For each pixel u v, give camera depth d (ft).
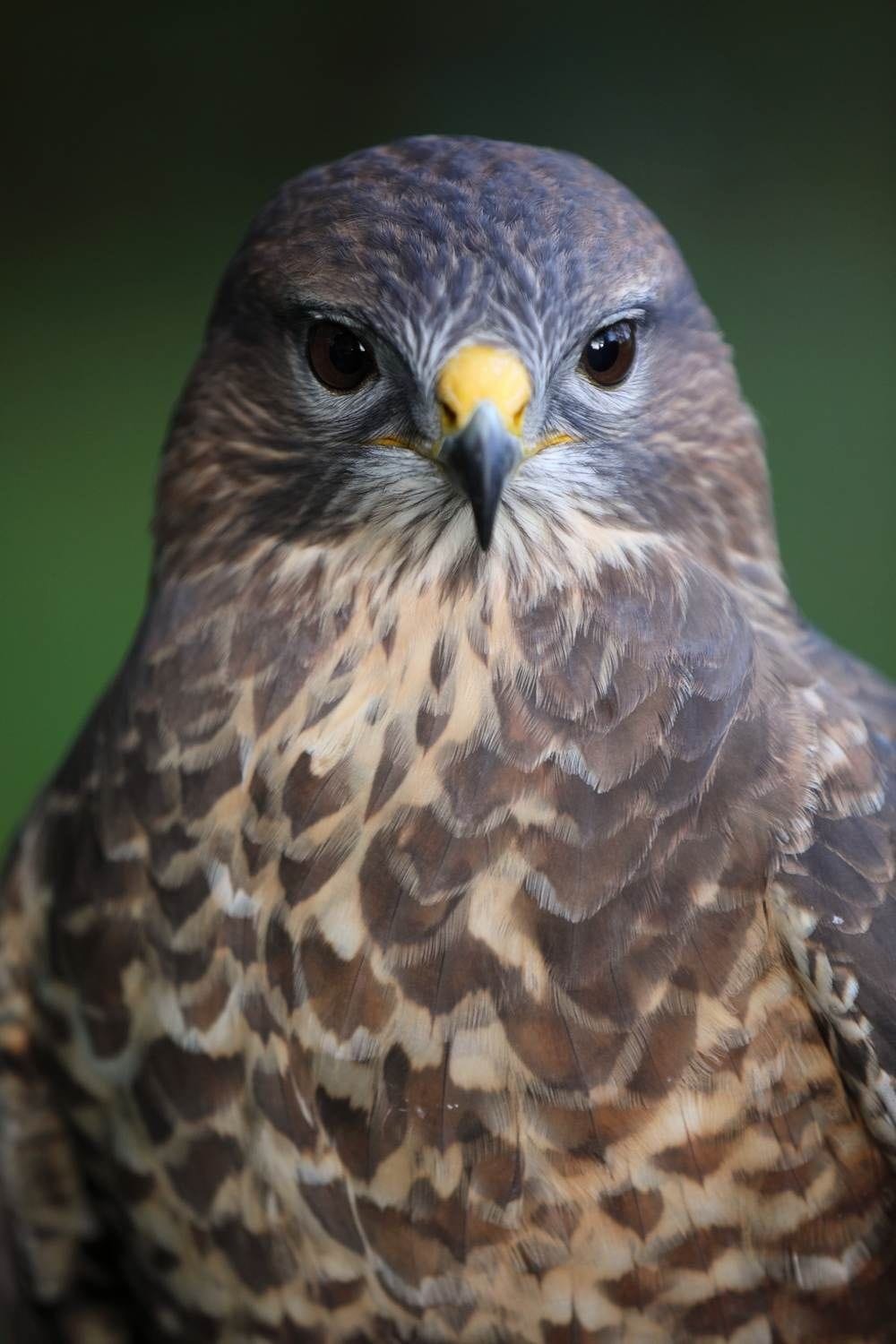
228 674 7.43
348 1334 7.45
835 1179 7.39
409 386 7.43
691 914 7.36
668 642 7.41
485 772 7.38
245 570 7.47
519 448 7.40
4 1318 7.64
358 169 7.47
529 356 7.41
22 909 7.52
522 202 7.45
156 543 7.53
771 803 7.38
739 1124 7.37
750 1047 7.37
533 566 7.43
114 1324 7.63
